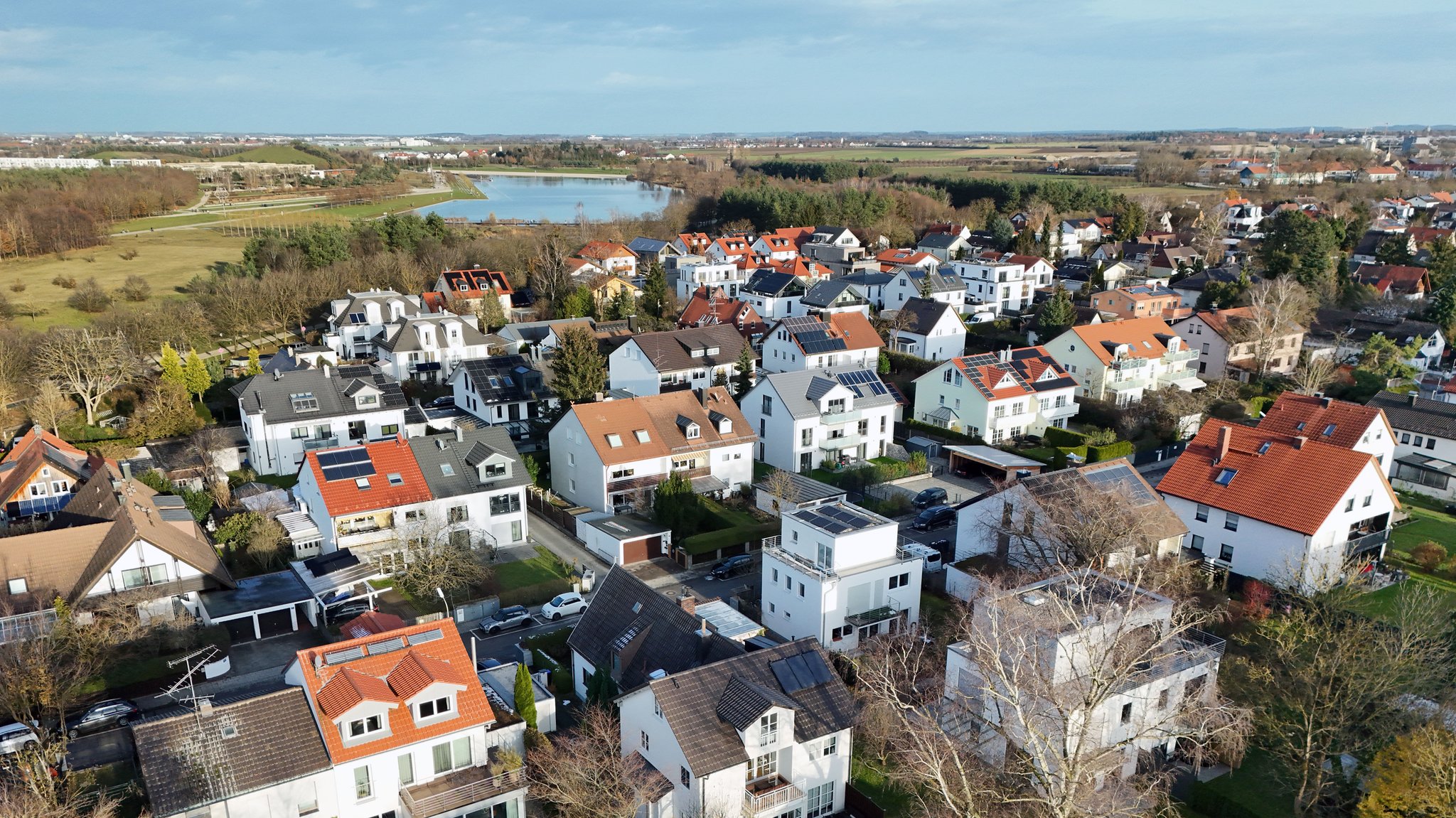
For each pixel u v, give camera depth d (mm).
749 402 77938
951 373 82188
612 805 33094
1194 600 47656
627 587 45031
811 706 36625
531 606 54812
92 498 55719
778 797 35188
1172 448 80750
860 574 48000
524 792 35375
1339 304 118312
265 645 48906
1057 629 35312
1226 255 154875
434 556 53656
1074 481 51719
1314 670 37094
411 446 61219
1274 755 37750
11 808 30969
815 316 98312
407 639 37219
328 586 50906
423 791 34406
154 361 95688
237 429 76938
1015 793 35562
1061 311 104188
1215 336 97750
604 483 63812
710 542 59406
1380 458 65875
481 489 60406
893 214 194125
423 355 97125
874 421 77750
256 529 56844
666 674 37750
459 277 127500
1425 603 43656
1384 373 92812
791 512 51625
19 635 42062
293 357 89750
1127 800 33875
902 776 34438
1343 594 45562
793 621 49688
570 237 177625
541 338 106750
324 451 58969
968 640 38531
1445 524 66000
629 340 88688
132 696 43438
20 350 86312
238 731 33031
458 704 35719
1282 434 57844
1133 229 174875
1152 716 38156
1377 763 32562
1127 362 88812
